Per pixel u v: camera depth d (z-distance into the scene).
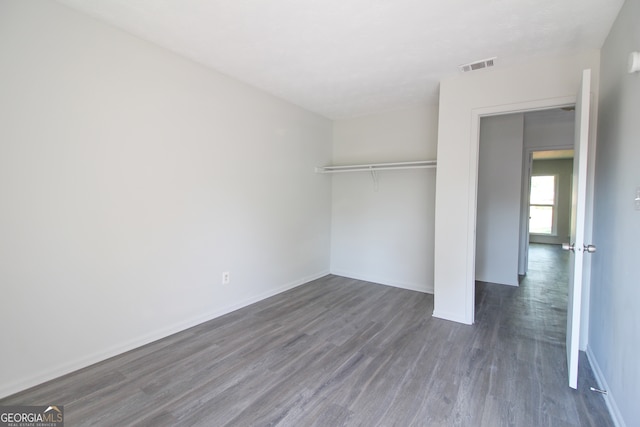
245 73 2.99
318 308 3.39
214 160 2.98
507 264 4.42
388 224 4.32
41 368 1.96
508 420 1.71
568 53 2.47
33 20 1.85
